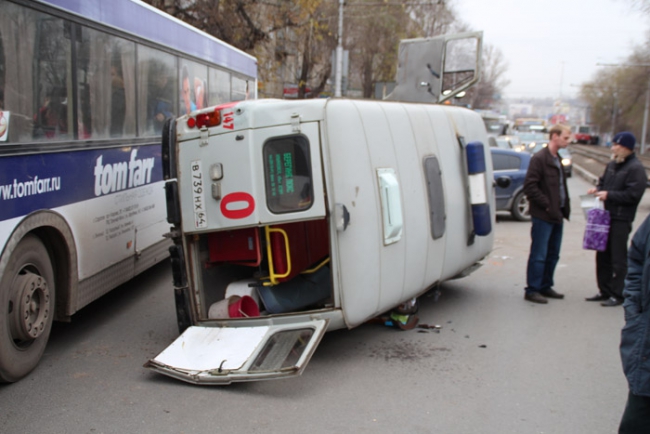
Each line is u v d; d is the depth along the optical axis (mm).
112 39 6371
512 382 4996
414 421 4242
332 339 6000
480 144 7047
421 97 10820
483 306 7285
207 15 16922
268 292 5801
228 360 4801
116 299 7383
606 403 4629
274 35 22828
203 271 5637
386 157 5547
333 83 22078
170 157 5254
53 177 5215
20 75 4785
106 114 6242
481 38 10109
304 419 4234
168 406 4402
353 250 5078
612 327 6520
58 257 5465
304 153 4957
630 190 6984
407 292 5941
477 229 7098
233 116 5043
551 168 7199
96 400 4496
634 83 72938
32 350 4992
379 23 29375
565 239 11875
